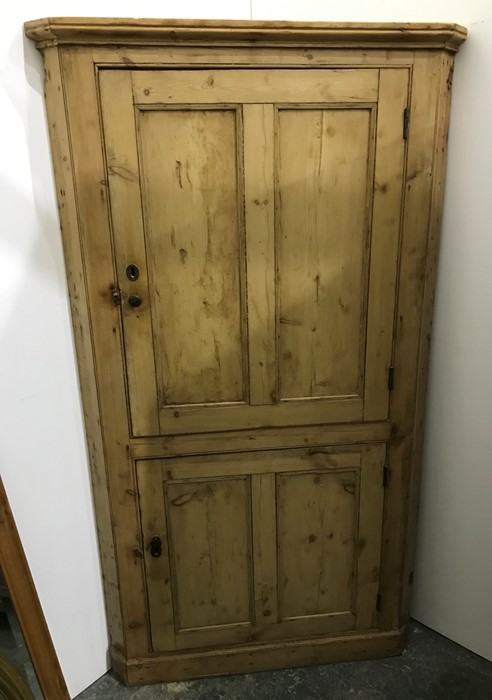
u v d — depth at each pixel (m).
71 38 1.21
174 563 1.62
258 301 1.43
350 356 1.50
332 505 1.62
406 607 1.75
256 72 1.28
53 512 1.50
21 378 1.36
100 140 1.28
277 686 1.68
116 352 1.42
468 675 1.69
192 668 1.70
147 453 1.51
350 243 1.42
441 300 1.56
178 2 1.39
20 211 1.29
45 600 1.52
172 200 1.35
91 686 1.69
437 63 1.32
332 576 1.69
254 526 1.61
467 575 1.71
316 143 1.34
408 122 1.34
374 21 1.38
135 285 1.38
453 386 1.60
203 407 1.49
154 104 1.28
